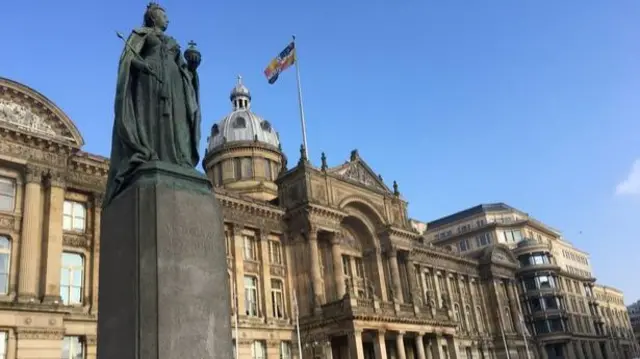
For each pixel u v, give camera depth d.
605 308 130.50
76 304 36.09
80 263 37.31
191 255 7.81
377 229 60.22
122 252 7.73
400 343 49.28
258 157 76.12
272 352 47.06
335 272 52.38
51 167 35.84
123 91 8.91
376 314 47.31
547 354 94.19
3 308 31.06
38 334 31.95
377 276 58.34
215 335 7.64
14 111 34.91
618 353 123.69
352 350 44.72
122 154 9.03
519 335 85.56
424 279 72.81
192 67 10.19
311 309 49.31
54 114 36.59
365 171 61.81
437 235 114.31
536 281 95.94
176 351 7.15
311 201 51.97
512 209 112.38
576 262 127.56
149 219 7.66
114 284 7.71
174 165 8.45
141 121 8.94
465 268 82.31
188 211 8.05
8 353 30.75
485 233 106.06
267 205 51.56
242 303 46.53
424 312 54.03
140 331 7.03
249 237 50.62
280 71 61.47
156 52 9.63
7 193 34.31
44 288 33.22
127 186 8.34
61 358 32.59
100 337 7.73
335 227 53.97
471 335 77.25
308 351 48.19
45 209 35.12
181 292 7.50
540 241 100.69
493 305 83.94
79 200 38.53
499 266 88.00
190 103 9.70
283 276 51.47
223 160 76.38
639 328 182.88
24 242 33.44
